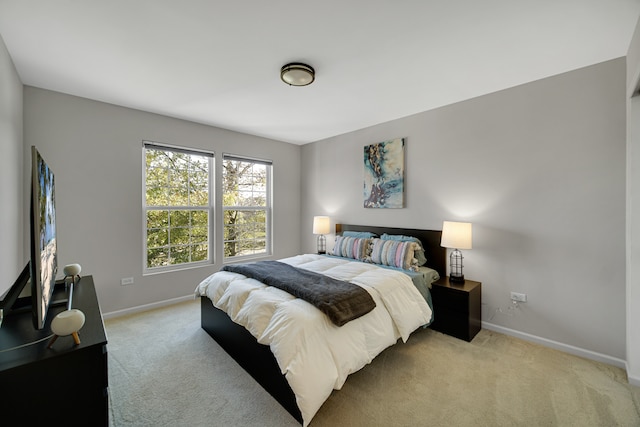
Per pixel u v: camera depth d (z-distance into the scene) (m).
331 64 2.15
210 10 1.55
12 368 0.87
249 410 1.64
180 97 2.80
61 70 2.25
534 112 2.46
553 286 2.38
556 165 2.35
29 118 2.51
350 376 1.96
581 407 1.65
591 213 2.20
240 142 4.10
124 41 1.85
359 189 3.97
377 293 2.14
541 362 2.14
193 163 3.70
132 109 3.10
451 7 1.53
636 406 1.66
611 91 2.10
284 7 1.53
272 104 3.00
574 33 1.77
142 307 3.19
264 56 2.04
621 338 2.08
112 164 2.98
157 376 1.96
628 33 1.77
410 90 2.64
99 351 1.03
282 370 1.47
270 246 4.61
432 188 3.17
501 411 1.62
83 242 2.82
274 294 1.99
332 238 4.36
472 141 2.84
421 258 3.06
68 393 0.98
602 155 2.14
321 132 4.12
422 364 2.12
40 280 1.05
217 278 2.51
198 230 3.74
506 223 2.63
